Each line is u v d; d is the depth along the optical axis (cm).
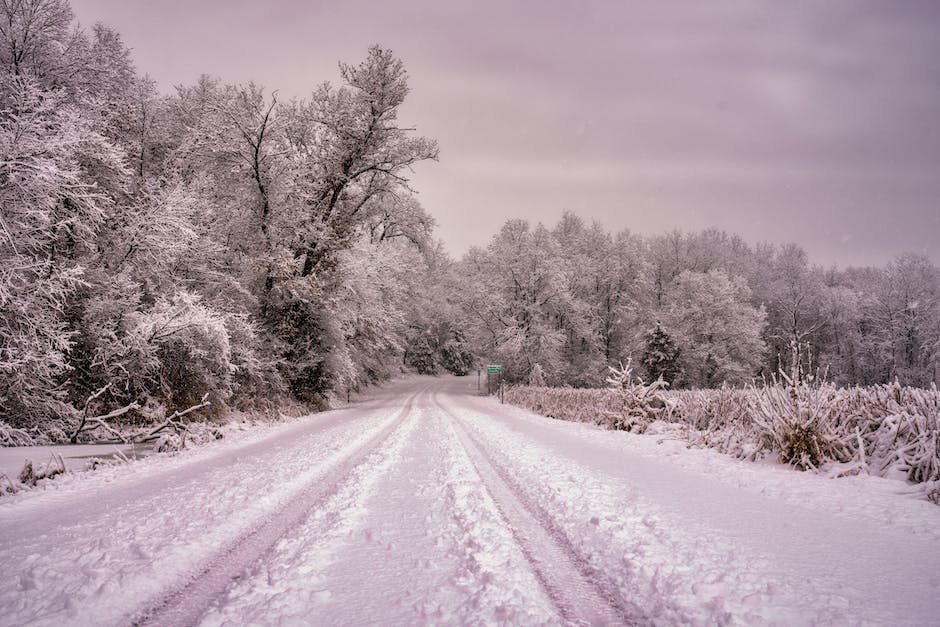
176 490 626
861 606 286
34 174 1157
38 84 1356
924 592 307
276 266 2164
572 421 1780
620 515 493
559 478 676
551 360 4341
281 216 2311
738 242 7462
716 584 321
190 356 1620
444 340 8056
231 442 1173
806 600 295
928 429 678
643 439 1154
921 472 630
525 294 4569
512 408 2606
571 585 336
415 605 296
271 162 2284
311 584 327
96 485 686
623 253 5097
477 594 311
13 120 1282
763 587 314
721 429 1084
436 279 7462
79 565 363
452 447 991
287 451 965
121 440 1224
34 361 1166
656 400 1462
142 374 1465
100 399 1420
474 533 436
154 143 2097
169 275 1717
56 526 474
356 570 353
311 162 2466
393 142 2611
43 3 1427
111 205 1570
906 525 460
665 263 5612
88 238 1471
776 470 745
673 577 336
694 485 643
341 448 977
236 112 2148
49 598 310
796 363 898
